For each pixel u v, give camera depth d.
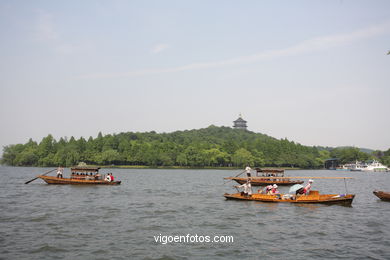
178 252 17.19
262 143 193.75
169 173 118.06
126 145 168.75
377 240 19.48
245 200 35.19
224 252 17.19
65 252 16.86
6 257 16.00
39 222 23.67
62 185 53.31
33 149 171.00
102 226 22.58
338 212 28.72
